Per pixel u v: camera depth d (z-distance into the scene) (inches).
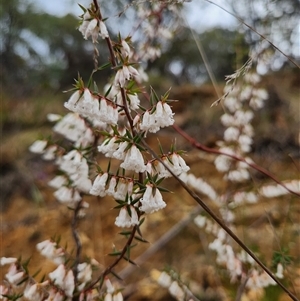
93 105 5.2
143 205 5.3
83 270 7.2
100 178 5.5
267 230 13.4
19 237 19.3
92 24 5.3
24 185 25.4
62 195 7.8
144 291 12.9
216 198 10.9
